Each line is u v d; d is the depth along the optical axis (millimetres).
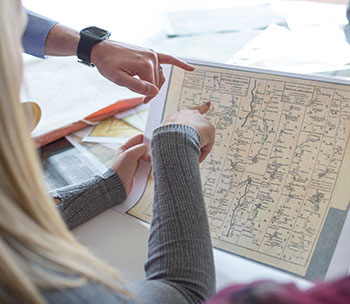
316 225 661
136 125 927
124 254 660
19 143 386
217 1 1347
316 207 671
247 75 765
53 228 430
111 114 958
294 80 731
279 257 654
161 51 1086
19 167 388
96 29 825
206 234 567
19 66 412
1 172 385
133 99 965
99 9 1401
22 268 378
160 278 532
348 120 688
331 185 674
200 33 1166
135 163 770
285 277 630
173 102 812
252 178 725
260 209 701
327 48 1030
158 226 576
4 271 358
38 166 419
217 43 1104
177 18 1265
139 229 703
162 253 548
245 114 756
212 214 721
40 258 394
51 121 911
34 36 866
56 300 382
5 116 372
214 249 681
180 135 648
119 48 785
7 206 381
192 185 601
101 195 728
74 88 1021
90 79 1056
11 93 371
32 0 1481
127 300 429
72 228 703
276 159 718
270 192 706
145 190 763
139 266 640
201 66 801
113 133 909
